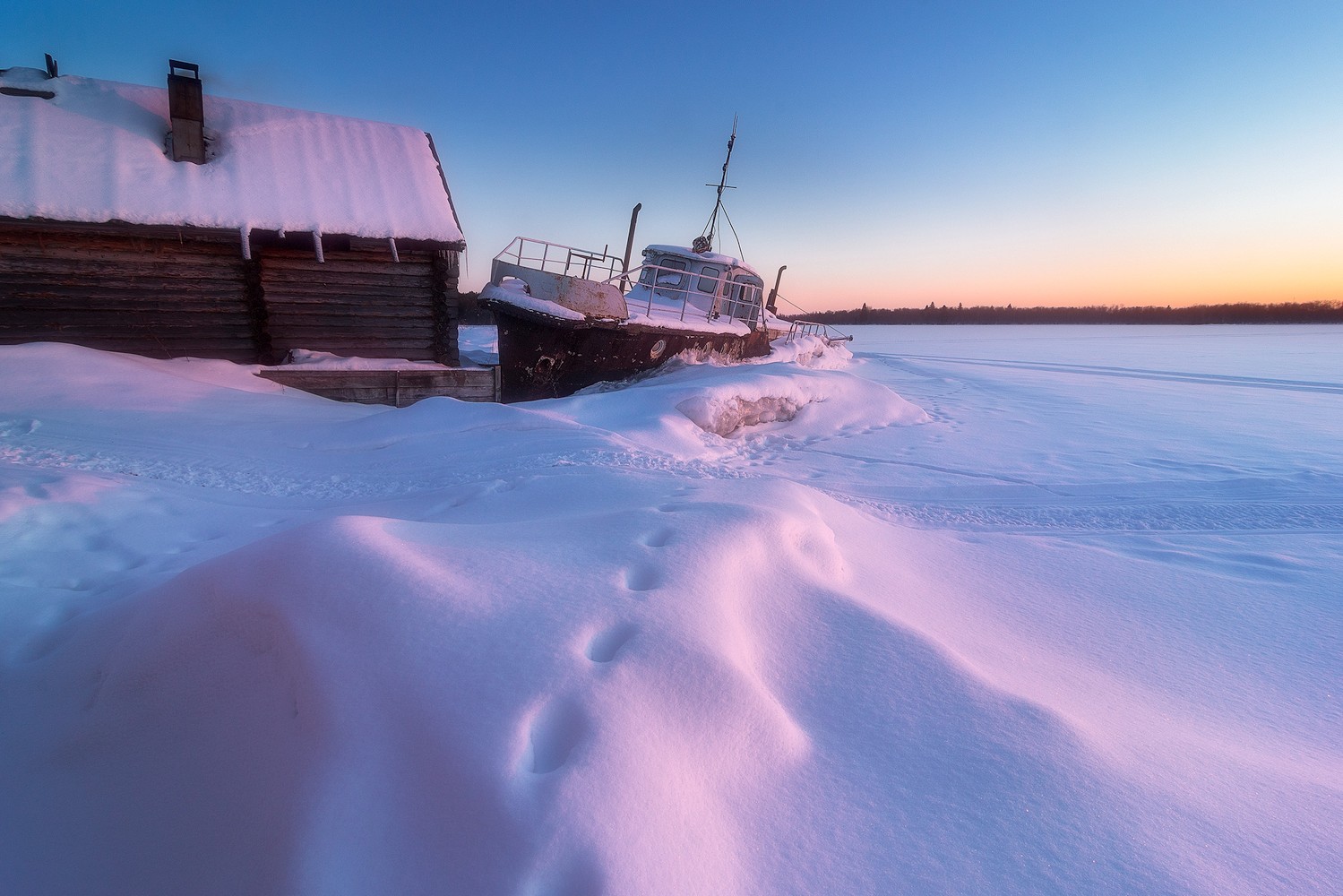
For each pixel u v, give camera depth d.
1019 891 1.47
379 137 11.01
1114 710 2.43
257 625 1.96
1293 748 2.34
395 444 6.54
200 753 1.77
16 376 6.76
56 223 7.95
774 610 2.45
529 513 4.26
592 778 1.46
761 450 8.34
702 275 14.35
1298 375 20.12
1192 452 8.49
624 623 1.99
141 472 5.14
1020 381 19.53
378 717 1.58
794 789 1.69
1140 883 1.50
